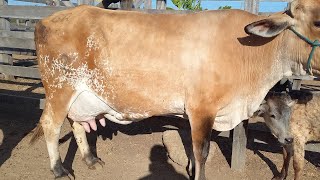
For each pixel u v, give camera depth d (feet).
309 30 10.71
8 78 29.30
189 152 15.96
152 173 15.33
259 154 17.57
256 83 12.27
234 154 15.72
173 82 12.16
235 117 12.71
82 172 15.29
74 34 12.88
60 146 17.67
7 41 22.22
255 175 15.44
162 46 12.11
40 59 13.65
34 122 20.30
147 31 12.34
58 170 14.05
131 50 12.35
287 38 11.43
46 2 37.27
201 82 11.84
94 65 12.81
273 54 11.89
